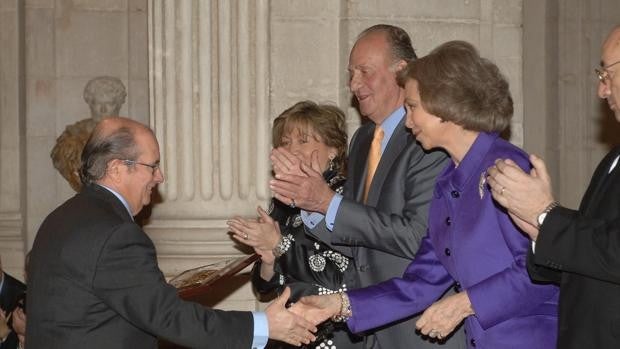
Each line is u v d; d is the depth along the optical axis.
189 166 5.64
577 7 6.45
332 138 4.22
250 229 4.13
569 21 6.44
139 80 7.37
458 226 3.31
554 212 2.89
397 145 3.83
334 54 5.78
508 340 3.27
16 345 4.96
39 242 3.24
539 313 3.28
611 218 2.91
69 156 7.02
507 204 2.93
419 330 3.58
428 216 3.60
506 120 3.32
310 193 3.70
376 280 3.84
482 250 3.26
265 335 3.41
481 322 3.23
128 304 3.15
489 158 3.27
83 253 3.14
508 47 6.25
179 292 3.67
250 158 5.68
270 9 5.71
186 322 3.21
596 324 2.91
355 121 5.72
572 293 2.99
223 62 5.64
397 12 5.73
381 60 3.89
